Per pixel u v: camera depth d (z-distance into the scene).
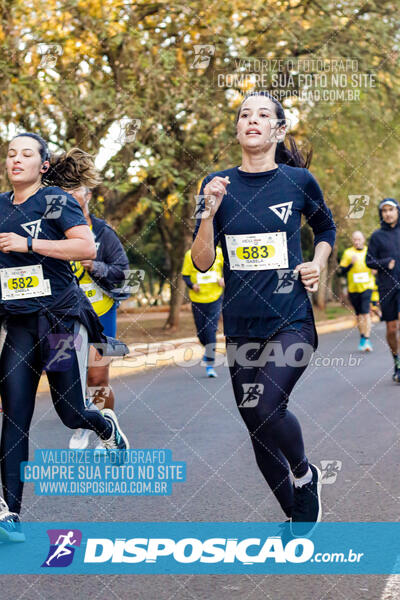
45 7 9.91
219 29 11.01
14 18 9.82
